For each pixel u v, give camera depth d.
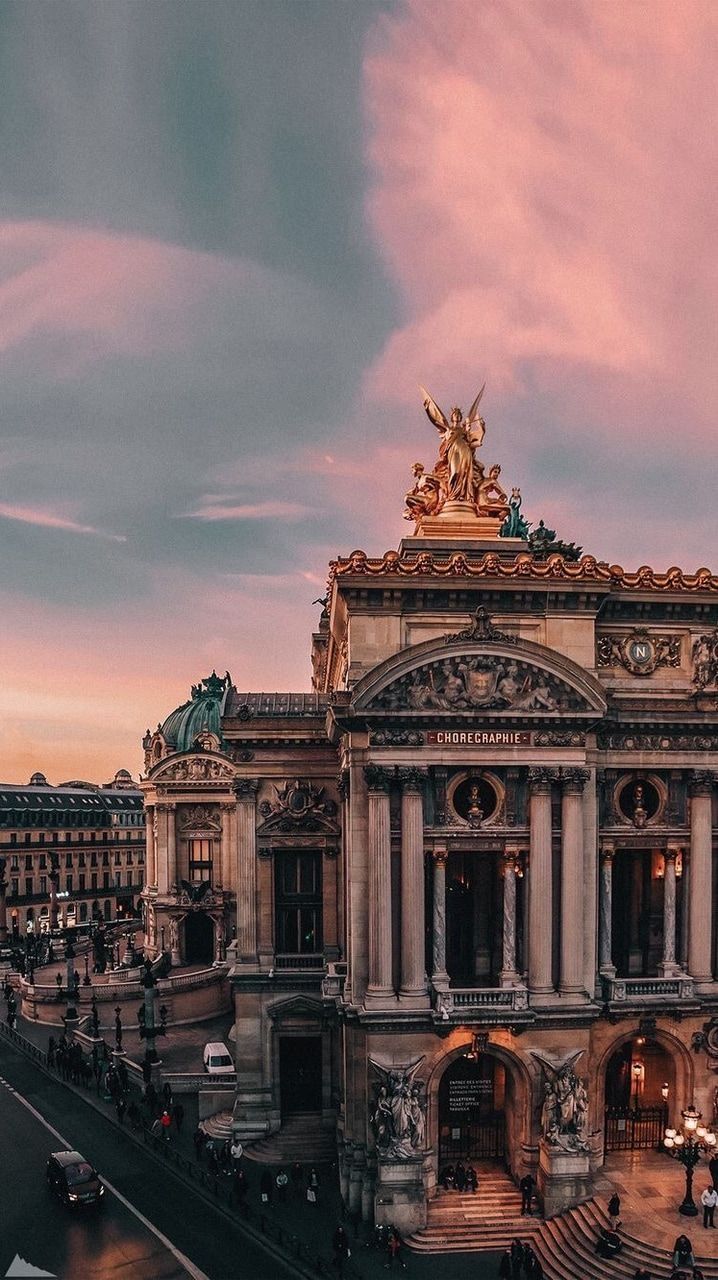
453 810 46.31
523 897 47.00
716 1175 42.59
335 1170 49.53
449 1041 44.66
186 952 101.62
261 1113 53.59
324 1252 41.03
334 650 59.25
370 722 45.03
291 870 56.22
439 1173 45.88
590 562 47.72
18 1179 48.41
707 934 48.28
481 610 46.25
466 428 54.62
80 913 155.38
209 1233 42.69
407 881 44.91
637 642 50.06
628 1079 49.41
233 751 55.84
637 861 51.09
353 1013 44.94
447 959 49.69
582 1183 43.41
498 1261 40.50
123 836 168.00
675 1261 38.00
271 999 54.22
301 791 55.50
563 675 46.03
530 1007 45.19
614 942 50.81
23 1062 69.44
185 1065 68.06
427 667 45.47
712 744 48.97
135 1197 46.31
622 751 48.41
